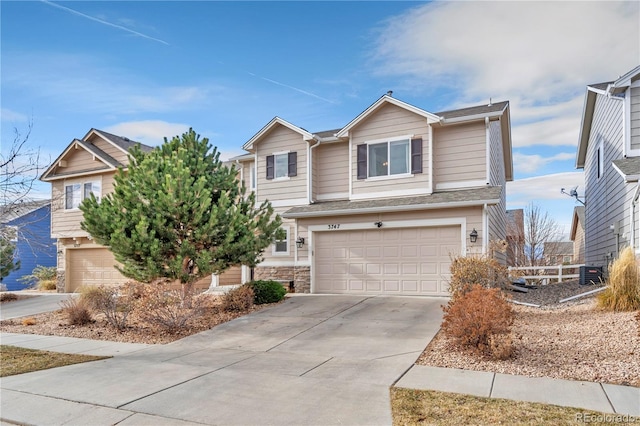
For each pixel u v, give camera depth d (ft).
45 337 31.63
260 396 17.35
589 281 47.03
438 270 42.24
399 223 44.01
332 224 47.52
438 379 18.72
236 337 29.68
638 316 23.85
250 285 41.73
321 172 53.62
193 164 39.55
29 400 17.72
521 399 15.92
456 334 22.86
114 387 19.04
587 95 55.26
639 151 39.60
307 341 27.45
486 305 22.79
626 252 30.66
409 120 47.11
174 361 23.67
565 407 15.03
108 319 34.32
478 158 45.09
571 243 113.50
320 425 14.28
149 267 35.27
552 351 21.80
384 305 37.50
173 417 15.48
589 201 62.13
